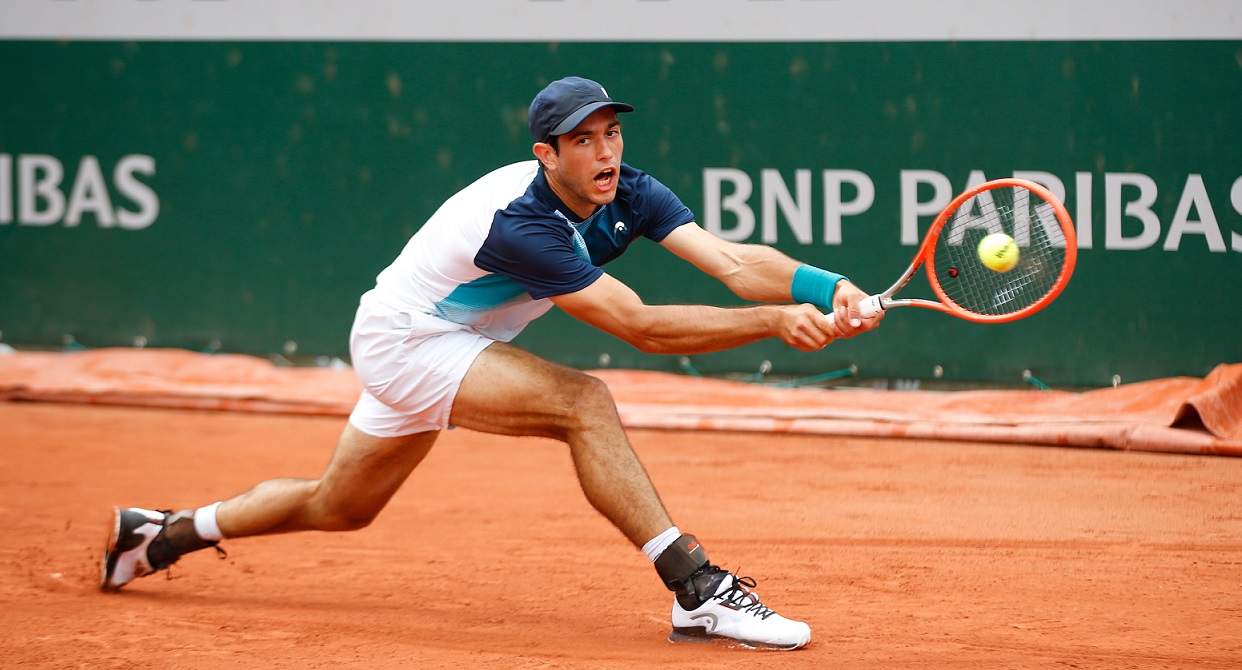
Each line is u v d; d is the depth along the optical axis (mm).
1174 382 26891
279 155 31953
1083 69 27234
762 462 23125
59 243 33188
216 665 12078
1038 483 20953
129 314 33125
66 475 22547
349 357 32156
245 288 32469
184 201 32531
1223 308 26922
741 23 28969
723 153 29422
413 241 13117
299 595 15016
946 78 28000
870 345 29094
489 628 13469
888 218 28641
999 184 12492
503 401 12484
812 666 11766
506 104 30609
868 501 19875
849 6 28328
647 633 13242
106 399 29188
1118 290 27500
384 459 13602
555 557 16797
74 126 32812
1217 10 26391
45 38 32688
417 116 31109
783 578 15469
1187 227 27031
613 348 30688
